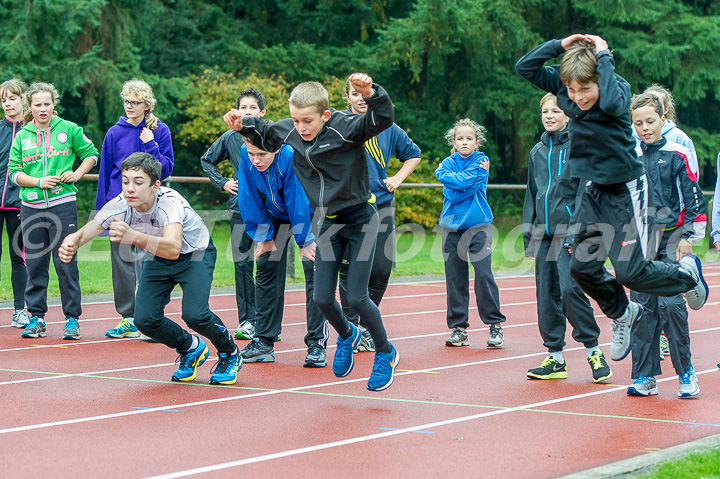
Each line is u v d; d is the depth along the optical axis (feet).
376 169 25.72
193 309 20.34
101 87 90.27
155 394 20.07
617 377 23.09
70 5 83.35
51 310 34.91
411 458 14.90
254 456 14.89
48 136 28.53
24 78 83.97
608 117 16.98
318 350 23.99
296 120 17.47
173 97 96.17
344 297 25.75
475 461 14.78
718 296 46.09
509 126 111.04
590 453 15.42
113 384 21.24
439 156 103.35
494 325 28.04
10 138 30.04
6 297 37.40
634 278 17.94
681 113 110.63
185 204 20.47
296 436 16.30
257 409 18.63
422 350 27.48
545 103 22.41
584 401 19.90
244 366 24.00
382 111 16.88
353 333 19.70
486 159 27.76
